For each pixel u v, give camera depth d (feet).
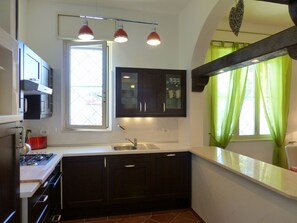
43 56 11.07
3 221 3.83
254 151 14.32
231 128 13.39
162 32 12.45
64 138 11.34
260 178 6.22
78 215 9.89
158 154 10.39
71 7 11.32
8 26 5.67
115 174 9.94
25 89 6.75
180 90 11.55
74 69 11.62
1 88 4.50
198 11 10.15
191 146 11.21
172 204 10.88
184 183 10.73
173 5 11.50
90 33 8.43
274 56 6.18
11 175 4.19
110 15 11.75
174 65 12.62
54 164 7.50
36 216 5.82
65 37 11.22
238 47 13.60
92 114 11.77
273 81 14.25
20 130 4.95
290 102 14.83
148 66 12.28
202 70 9.86
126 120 12.08
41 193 6.30
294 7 4.33
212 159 8.50
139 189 10.21
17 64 4.83
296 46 5.07
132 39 12.05
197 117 11.28
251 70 14.20
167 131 12.60
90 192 9.71
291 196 5.03
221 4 8.72
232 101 13.16
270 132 14.28
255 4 11.50
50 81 10.59
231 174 7.61
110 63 11.94
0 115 4.03
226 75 13.34
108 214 10.19
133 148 11.25
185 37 11.70
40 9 11.03
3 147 3.84
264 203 6.11
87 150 10.17
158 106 11.29
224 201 8.02
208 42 10.52
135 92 11.14
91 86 11.72
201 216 9.72
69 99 11.53
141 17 12.16
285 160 14.24
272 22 13.84
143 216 10.11
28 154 8.91
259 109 14.34
